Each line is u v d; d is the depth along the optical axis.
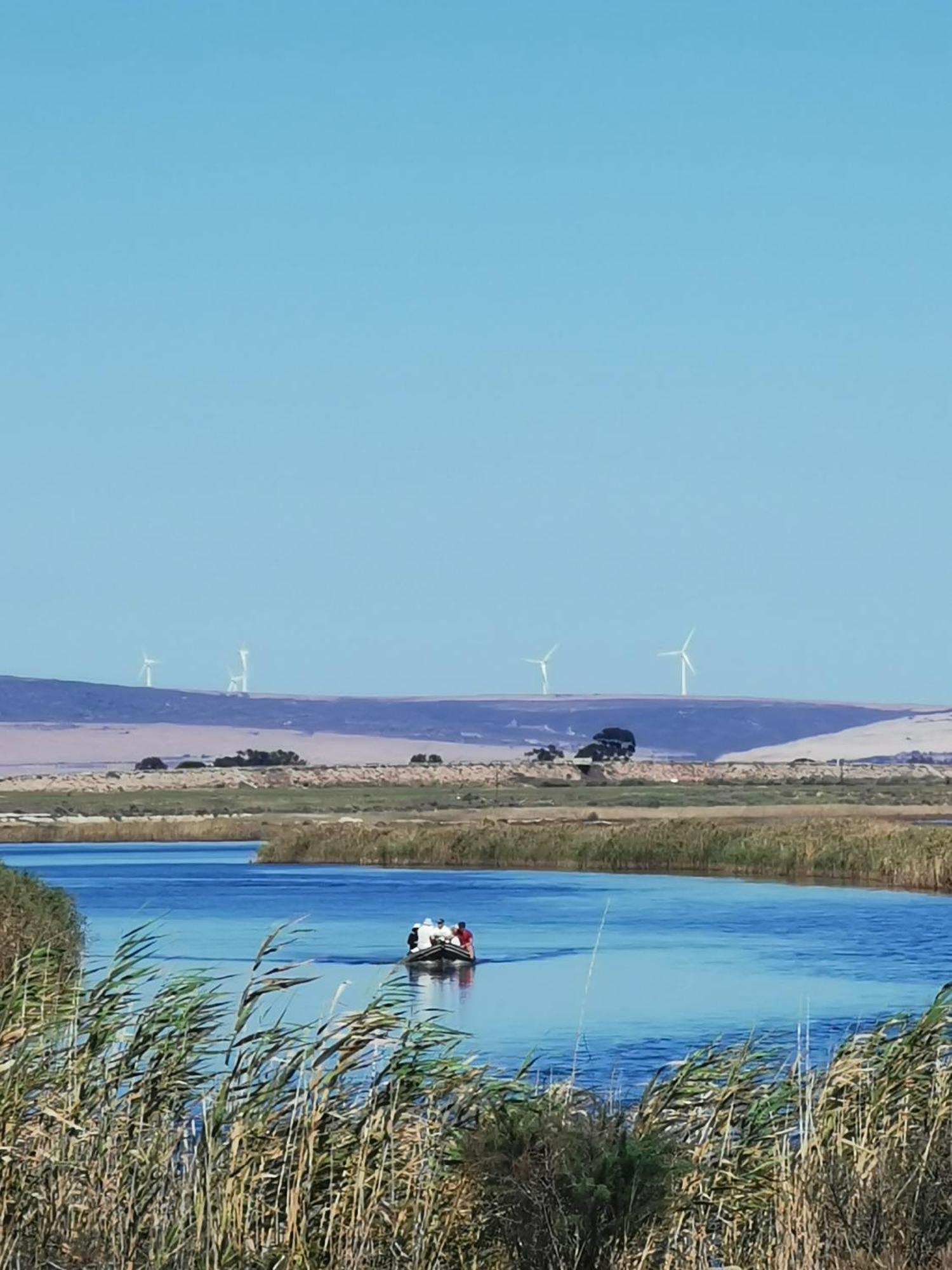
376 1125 44.56
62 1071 45.78
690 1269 43.84
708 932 169.12
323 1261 41.53
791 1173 46.34
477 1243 41.66
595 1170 39.88
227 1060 46.97
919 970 136.12
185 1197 41.78
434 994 124.00
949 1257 41.00
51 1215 40.69
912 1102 50.94
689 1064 50.78
